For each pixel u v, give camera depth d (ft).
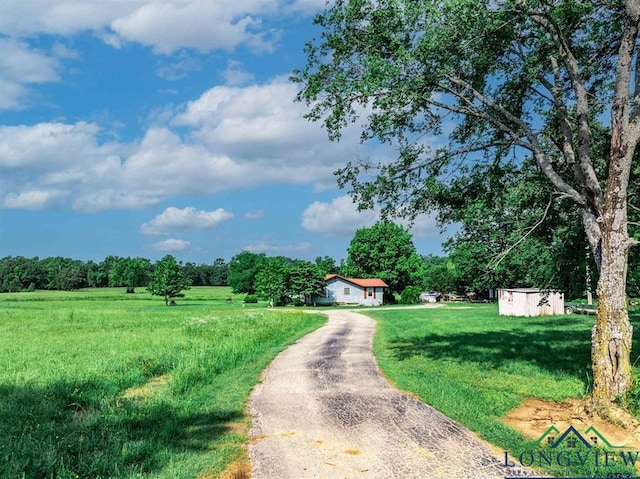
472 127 42.98
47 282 423.23
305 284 204.74
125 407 29.60
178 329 80.64
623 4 32.96
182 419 27.48
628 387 28.09
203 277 508.53
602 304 29.17
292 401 32.01
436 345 57.11
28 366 44.42
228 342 57.67
